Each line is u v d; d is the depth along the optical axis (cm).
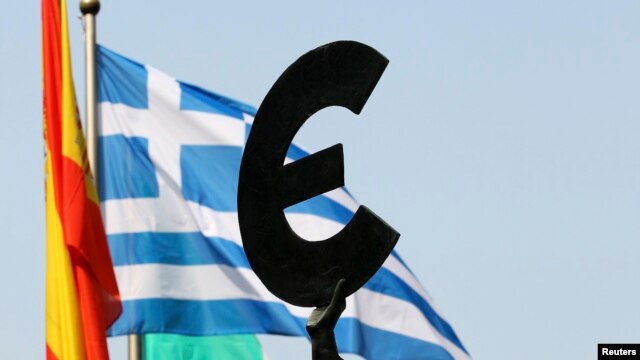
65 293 2419
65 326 2412
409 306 2945
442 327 3031
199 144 2877
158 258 2816
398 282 2947
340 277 802
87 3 2823
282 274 797
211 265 2823
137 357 2872
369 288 2941
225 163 2870
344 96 798
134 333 2786
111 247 2820
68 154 2469
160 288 2800
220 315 2805
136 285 2805
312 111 798
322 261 802
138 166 2848
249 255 794
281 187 797
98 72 2862
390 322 2938
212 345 3038
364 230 801
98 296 2436
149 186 2853
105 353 2414
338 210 2914
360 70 797
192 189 2852
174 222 2833
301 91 797
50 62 2545
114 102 2870
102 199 2842
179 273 2816
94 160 2805
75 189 2450
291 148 2823
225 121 2894
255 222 796
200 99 2900
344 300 800
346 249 802
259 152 796
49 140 2494
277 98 798
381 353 2938
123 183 2848
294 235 798
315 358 795
